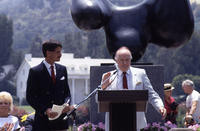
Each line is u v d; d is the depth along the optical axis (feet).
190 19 36.29
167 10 35.91
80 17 35.88
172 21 35.91
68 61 331.36
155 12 36.22
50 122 25.43
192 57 368.07
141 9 36.45
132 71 24.32
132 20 36.14
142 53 36.14
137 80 24.12
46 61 25.70
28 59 373.81
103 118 35.29
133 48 35.42
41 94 25.54
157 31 36.55
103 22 36.45
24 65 381.40
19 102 375.66
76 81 331.57
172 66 369.71
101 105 21.22
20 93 397.19
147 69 35.42
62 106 24.61
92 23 35.94
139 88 24.12
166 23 35.94
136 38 35.60
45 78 25.45
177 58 367.86
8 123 25.76
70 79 331.36
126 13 36.42
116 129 20.54
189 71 366.43
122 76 24.04
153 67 35.37
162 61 372.79
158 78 35.32
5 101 25.68
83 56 451.53
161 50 373.81
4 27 433.48
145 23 36.22
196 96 39.68
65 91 26.07
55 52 25.44
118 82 23.97
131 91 20.13
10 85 416.87
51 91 25.53
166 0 36.01
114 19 36.42
